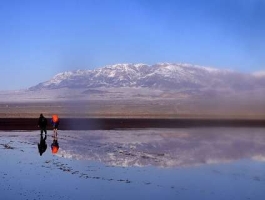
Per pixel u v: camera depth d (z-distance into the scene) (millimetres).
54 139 46000
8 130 58812
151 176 24625
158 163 29594
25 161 30297
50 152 35406
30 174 25078
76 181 23016
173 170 26766
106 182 22766
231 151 36562
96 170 26609
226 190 20938
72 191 20578
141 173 25578
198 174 25250
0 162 29938
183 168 27500
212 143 43250
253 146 40562
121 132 56969
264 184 22312
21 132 55594
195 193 20219
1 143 42125
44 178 23844
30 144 41312
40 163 29438
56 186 21703
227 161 30734
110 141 44594
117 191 20609
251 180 23422
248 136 52188
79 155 33562
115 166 28250
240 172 26016
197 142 44219
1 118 92375
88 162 29906
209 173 25672
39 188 21219
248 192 20484
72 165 28594
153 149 37812
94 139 46812
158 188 21281
